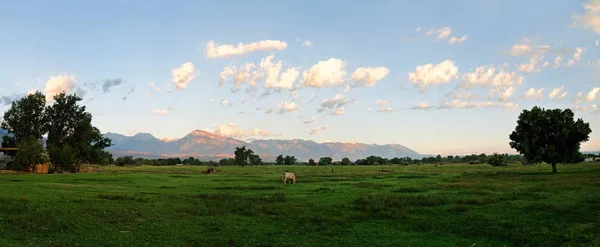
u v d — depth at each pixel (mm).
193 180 56594
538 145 68812
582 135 64625
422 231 19031
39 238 15195
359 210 24875
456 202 27547
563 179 46750
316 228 19500
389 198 29516
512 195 30422
